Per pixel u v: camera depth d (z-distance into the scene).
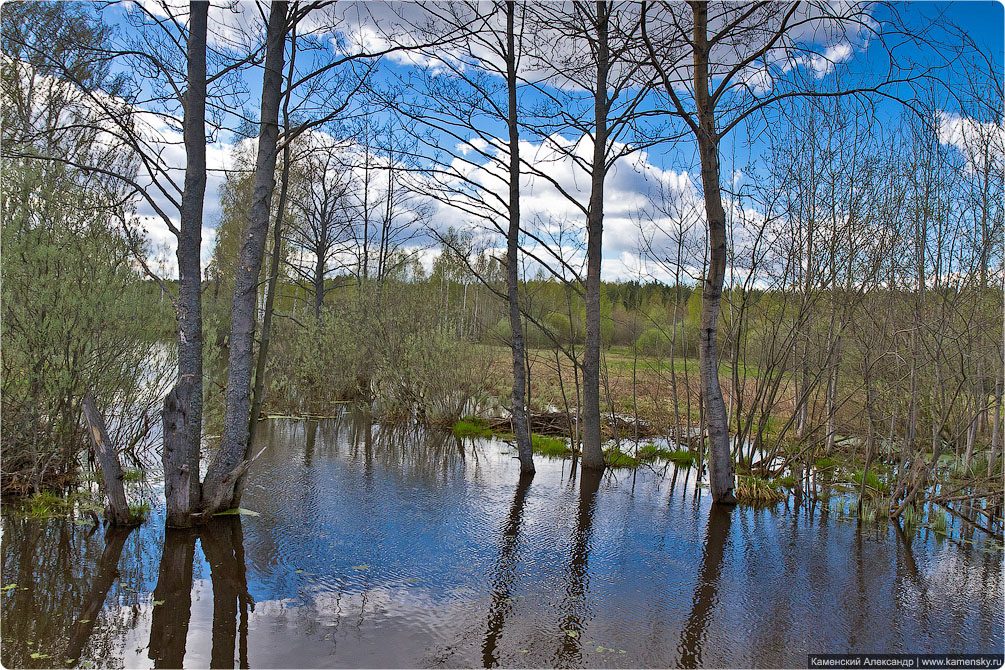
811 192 9.83
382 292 16.83
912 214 9.21
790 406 15.98
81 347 7.46
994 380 9.30
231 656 4.18
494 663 4.23
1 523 6.52
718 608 5.26
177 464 6.55
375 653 4.29
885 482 9.30
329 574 5.65
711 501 8.77
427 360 14.52
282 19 7.02
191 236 6.60
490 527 7.24
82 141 8.48
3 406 7.20
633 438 13.62
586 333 10.64
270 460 10.33
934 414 8.97
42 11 7.48
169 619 4.68
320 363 16.27
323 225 22.58
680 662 4.35
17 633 4.37
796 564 6.35
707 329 8.68
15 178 7.13
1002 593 5.70
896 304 9.60
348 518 7.30
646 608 5.21
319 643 4.40
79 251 7.48
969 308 9.20
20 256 7.18
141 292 8.14
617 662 4.31
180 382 6.54
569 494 8.92
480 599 5.26
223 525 6.79
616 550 6.61
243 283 7.02
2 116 7.89
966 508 8.55
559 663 4.27
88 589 5.13
